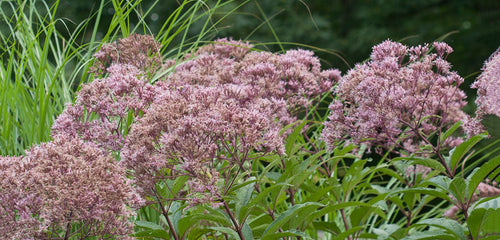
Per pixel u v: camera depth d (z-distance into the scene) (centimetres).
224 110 272
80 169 238
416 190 295
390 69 337
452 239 292
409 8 1187
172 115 267
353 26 1195
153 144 267
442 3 1191
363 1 1210
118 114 291
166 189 291
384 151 577
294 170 329
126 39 359
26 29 414
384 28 1152
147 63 363
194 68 403
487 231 292
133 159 264
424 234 299
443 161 327
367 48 1119
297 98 395
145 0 996
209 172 274
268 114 333
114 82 295
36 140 357
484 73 324
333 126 350
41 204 236
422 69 333
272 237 270
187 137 262
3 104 353
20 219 230
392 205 516
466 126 327
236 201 282
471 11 1166
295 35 1120
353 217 362
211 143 271
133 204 263
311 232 438
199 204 266
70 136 289
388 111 329
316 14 1167
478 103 325
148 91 300
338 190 371
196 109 271
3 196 232
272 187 265
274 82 371
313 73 409
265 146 282
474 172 288
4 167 245
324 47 1122
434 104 356
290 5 1158
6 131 341
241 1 1112
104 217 245
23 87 392
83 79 371
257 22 1123
